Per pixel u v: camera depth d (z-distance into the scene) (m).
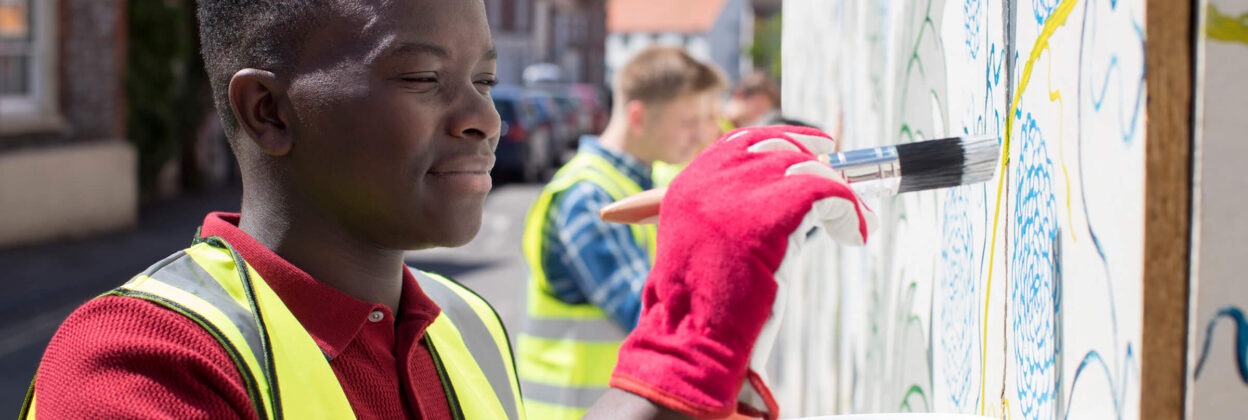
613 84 3.01
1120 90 0.80
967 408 1.29
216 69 1.16
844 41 2.42
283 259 1.13
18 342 7.20
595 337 2.72
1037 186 1.01
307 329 1.11
